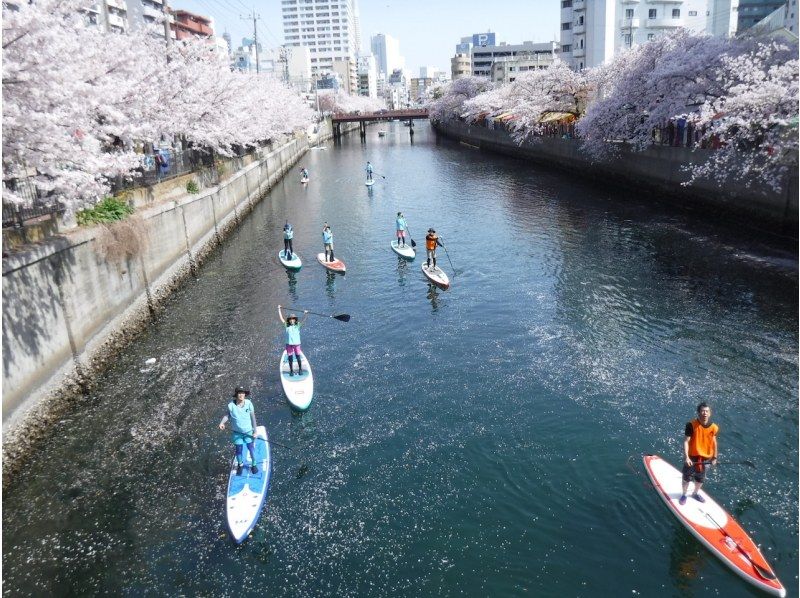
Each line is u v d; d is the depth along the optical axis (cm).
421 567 1026
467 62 18188
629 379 1591
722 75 3070
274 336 1970
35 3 1356
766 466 1228
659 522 1102
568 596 965
